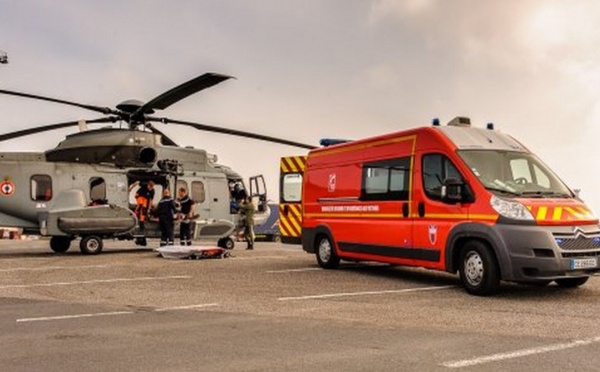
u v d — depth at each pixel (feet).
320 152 43.75
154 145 59.00
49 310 24.53
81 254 55.11
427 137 33.94
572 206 29.76
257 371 15.25
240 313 24.12
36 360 16.31
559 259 27.94
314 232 42.96
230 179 68.69
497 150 32.78
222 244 65.00
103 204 56.13
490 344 18.45
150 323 21.79
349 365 15.83
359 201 38.83
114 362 16.11
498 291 29.78
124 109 54.85
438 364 15.96
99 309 24.85
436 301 27.66
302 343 18.49
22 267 41.86
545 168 33.09
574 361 16.33
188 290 30.78
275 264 44.88
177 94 46.73
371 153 38.34
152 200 58.75
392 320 22.71
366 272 39.81
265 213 71.00
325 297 28.71
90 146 56.65
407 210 34.63
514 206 28.76
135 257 51.06
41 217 54.03
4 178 53.26
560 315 23.97
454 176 31.63
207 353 17.13
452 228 31.12
